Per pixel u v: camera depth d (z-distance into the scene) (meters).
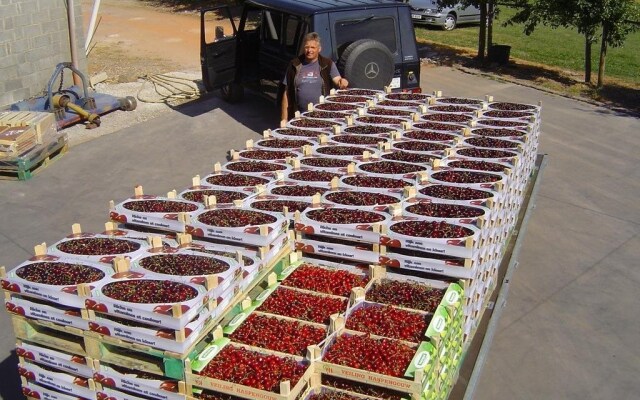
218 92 14.07
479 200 5.12
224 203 5.29
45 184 9.70
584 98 13.95
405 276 4.66
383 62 9.88
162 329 3.80
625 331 6.40
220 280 4.06
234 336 4.16
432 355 3.76
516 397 5.51
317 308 4.43
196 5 24.81
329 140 6.86
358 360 3.81
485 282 5.13
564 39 21.22
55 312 4.04
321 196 5.38
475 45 19.45
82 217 8.63
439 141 6.73
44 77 13.23
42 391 4.34
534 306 6.81
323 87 8.70
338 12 10.20
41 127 10.22
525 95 14.06
